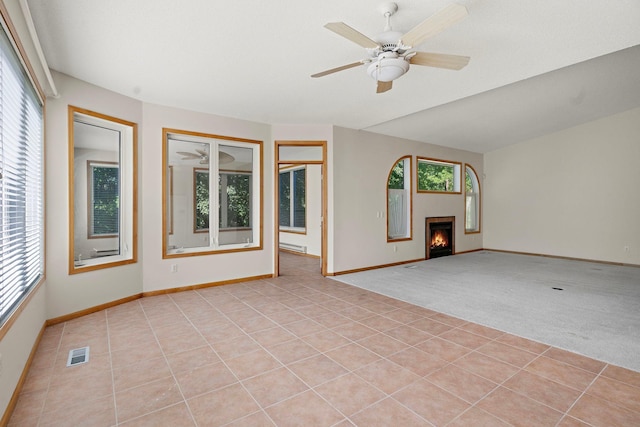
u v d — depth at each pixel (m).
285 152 7.54
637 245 6.56
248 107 4.65
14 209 2.28
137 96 4.13
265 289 4.77
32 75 2.56
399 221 7.10
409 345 2.85
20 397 2.07
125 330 3.18
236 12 2.46
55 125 3.37
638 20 2.63
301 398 2.06
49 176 3.31
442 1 2.37
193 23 2.59
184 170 4.77
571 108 6.13
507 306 3.96
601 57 4.18
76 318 3.51
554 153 7.71
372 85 3.90
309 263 7.02
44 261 3.15
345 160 5.89
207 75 3.55
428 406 1.97
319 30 2.72
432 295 4.46
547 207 7.85
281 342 2.91
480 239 9.00
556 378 2.29
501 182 8.71
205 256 4.85
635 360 2.56
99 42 2.83
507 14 2.55
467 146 8.15
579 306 3.96
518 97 5.33
